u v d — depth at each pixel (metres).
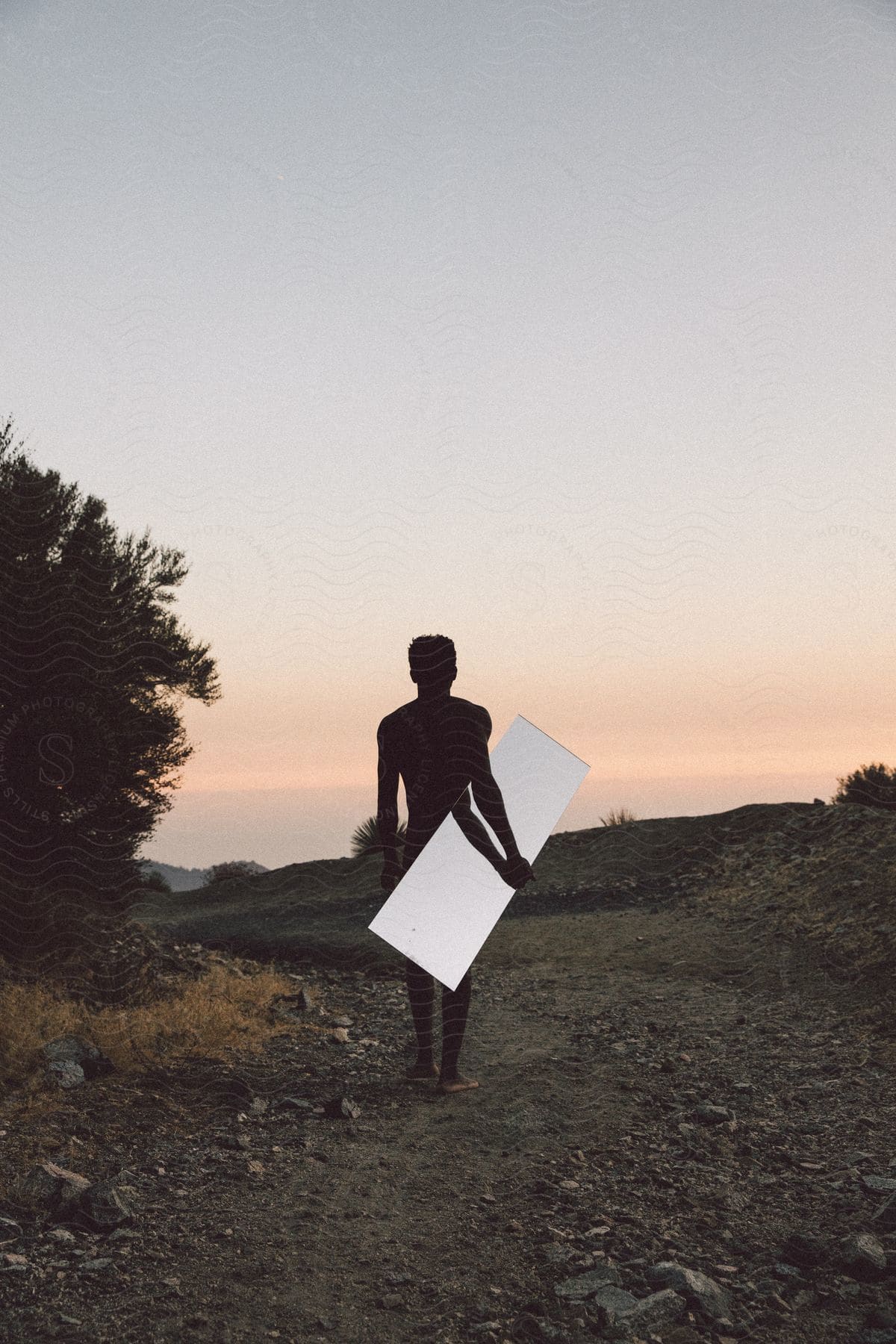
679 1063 4.31
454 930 3.82
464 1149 3.25
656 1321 2.06
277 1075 4.16
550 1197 2.80
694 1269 2.31
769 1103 3.69
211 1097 3.77
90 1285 2.24
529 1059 4.45
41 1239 2.46
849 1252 2.29
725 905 8.60
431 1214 2.71
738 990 5.93
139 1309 2.13
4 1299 2.15
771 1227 2.55
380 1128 3.46
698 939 7.56
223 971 6.61
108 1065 4.02
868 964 5.68
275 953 8.02
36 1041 4.14
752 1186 2.85
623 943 7.82
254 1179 2.95
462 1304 2.18
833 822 9.92
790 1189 2.82
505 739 4.00
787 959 6.37
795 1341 1.99
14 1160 2.95
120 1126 3.36
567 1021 5.31
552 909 9.76
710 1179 2.91
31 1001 4.71
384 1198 2.82
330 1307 2.16
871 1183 2.75
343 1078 4.14
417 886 3.85
